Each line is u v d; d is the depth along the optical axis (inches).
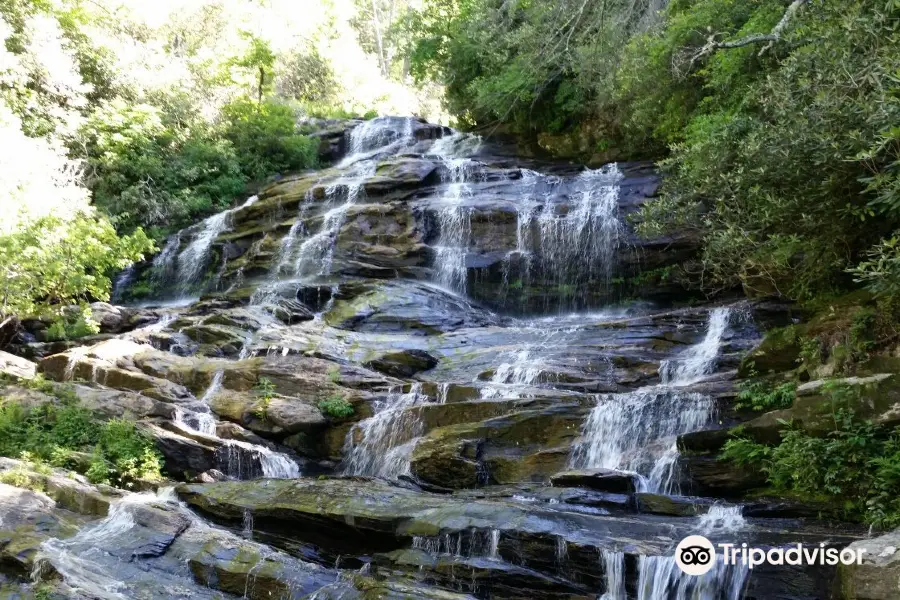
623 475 371.6
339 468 490.3
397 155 964.6
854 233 389.7
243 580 325.7
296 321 671.8
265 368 545.0
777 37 418.6
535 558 300.8
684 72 679.7
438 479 428.1
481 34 966.4
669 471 379.6
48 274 610.2
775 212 390.9
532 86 964.0
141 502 380.2
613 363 520.1
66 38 1104.2
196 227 946.7
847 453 320.8
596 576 286.7
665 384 491.2
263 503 374.6
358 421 499.8
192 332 626.2
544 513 320.8
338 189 886.4
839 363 369.1
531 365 525.0
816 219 386.3
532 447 431.8
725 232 427.2
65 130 985.5
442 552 321.1
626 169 814.5
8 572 333.1
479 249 766.5
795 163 362.9
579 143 995.9
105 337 642.2
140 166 1006.4
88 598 308.8
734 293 659.4
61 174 861.2
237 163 1075.3
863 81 325.4
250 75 1307.8
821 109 342.6
